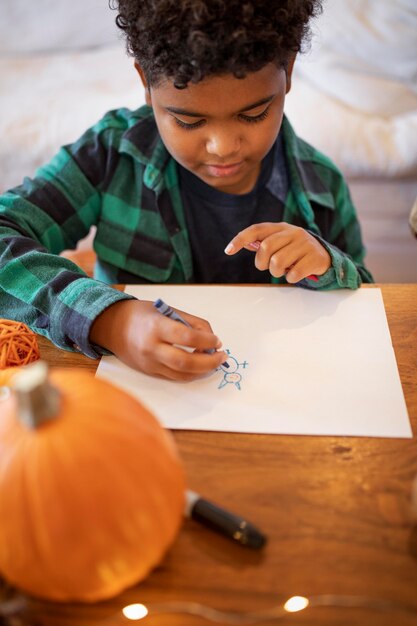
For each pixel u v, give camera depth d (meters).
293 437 0.49
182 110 0.64
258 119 0.67
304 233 0.67
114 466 0.35
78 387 0.37
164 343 0.55
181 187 0.88
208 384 0.55
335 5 1.48
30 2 1.66
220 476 0.46
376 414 0.51
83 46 1.73
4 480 0.34
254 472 0.46
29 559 0.35
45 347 0.60
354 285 0.66
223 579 0.40
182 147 0.70
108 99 1.54
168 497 0.37
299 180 0.87
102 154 0.86
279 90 0.66
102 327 0.59
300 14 0.64
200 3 0.56
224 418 0.51
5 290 0.64
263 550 0.41
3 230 0.71
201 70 0.59
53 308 0.60
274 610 0.38
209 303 0.65
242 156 0.71
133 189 0.86
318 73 1.54
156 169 0.83
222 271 0.91
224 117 0.64
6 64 1.69
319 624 0.37
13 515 0.34
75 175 0.85
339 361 0.57
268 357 0.58
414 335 0.60
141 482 0.35
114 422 0.36
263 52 0.59
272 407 0.52
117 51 1.71
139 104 1.50
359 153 1.43
